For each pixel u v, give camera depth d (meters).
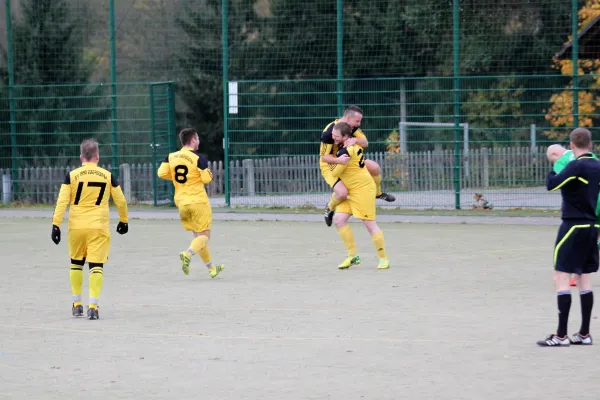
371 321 18.81
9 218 41.50
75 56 53.16
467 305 20.47
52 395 13.59
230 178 44.22
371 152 46.62
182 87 60.25
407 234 34.41
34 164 46.84
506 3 54.50
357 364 15.20
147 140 49.50
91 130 48.25
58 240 19.92
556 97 50.53
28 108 47.25
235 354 16.03
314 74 56.50
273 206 43.94
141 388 13.89
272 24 57.34
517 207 42.28
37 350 16.58
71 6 57.66
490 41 54.75
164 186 45.22
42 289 23.41
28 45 52.19
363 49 55.72
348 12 56.28
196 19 59.44
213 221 39.44
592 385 13.73
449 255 28.66
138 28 63.69
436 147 48.75
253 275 25.27
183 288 23.30
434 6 55.09
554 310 19.77
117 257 29.11
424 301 21.02
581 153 16.53
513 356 15.63
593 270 16.50
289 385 13.91
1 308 20.84
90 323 19.03
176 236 34.38
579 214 16.38
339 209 26.19
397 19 55.22
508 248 30.19
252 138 45.84
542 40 54.69
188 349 16.48
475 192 42.94
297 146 45.62
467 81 54.38
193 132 25.03
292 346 16.59
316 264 27.16
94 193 19.75
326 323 18.67
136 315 19.83
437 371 14.67
